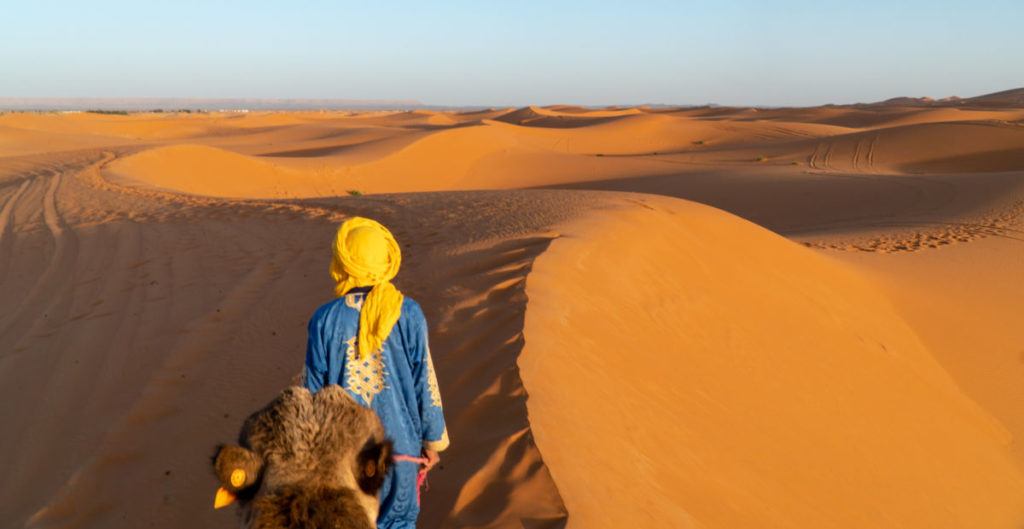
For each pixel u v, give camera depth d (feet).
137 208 60.85
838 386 30.45
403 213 45.09
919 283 55.67
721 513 15.76
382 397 8.27
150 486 16.76
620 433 16.15
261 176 132.87
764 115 497.05
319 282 29.40
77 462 18.25
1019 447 35.96
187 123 358.64
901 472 26.30
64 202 70.33
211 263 36.19
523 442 13.42
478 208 44.73
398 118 535.60
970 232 80.12
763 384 26.63
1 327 31.78
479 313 20.66
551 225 34.73
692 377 23.56
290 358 22.38
